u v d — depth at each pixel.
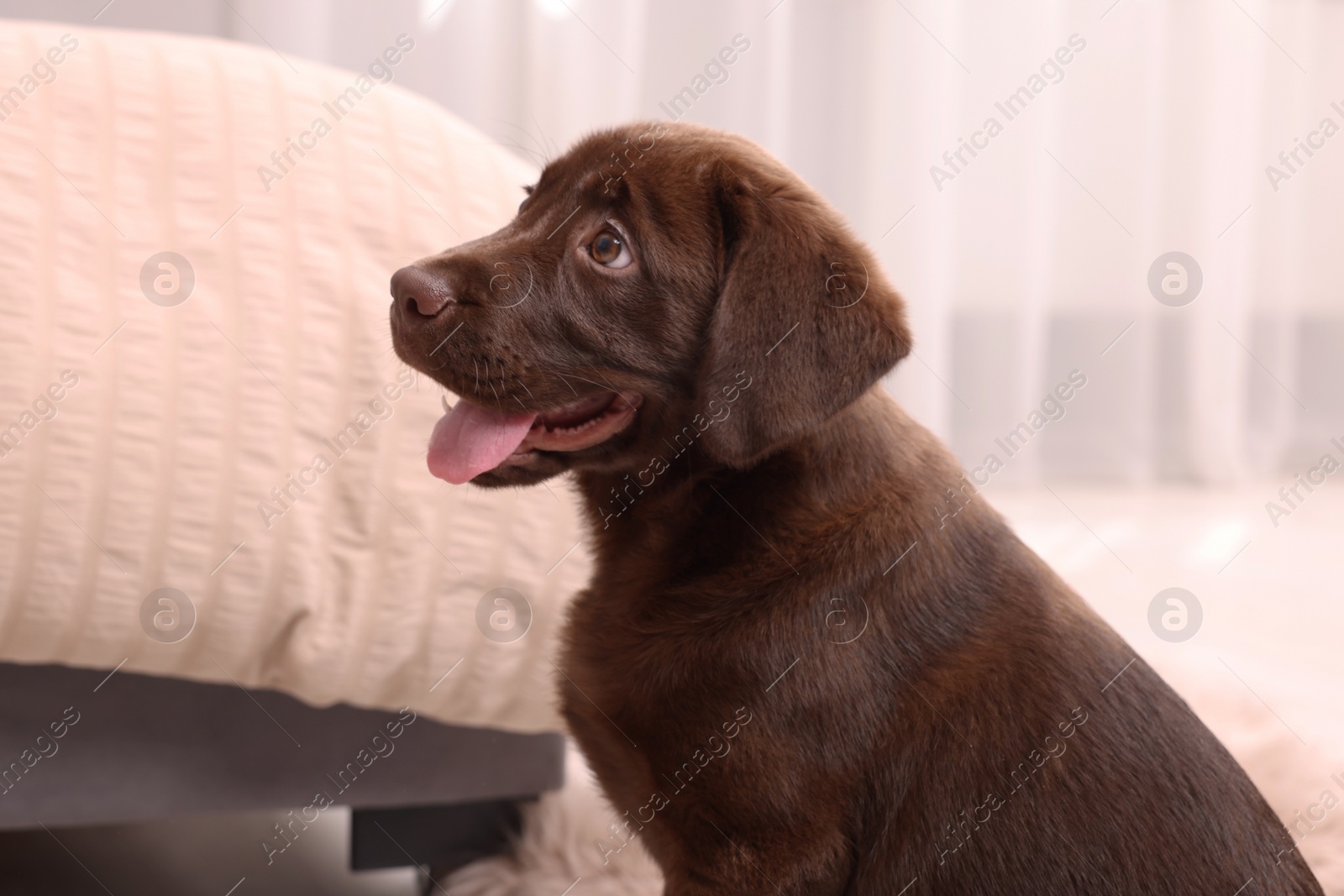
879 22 5.88
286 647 2.09
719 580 1.86
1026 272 6.23
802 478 1.85
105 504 1.93
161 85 2.11
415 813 2.52
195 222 2.03
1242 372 6.88
